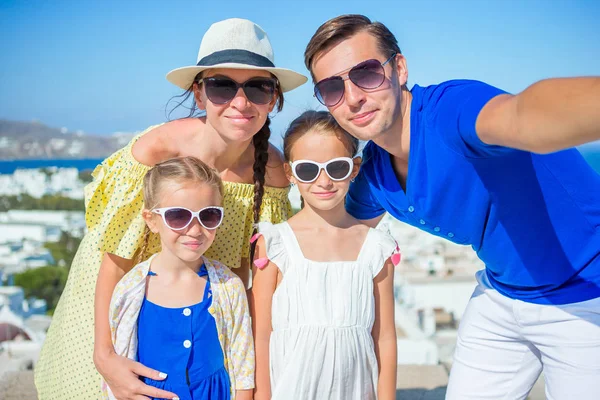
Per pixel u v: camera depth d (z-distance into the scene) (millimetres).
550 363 2207
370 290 2420
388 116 2152
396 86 2172
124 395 2312
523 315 2230
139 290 2389
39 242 58656
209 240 2443
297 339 2340
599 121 1312
